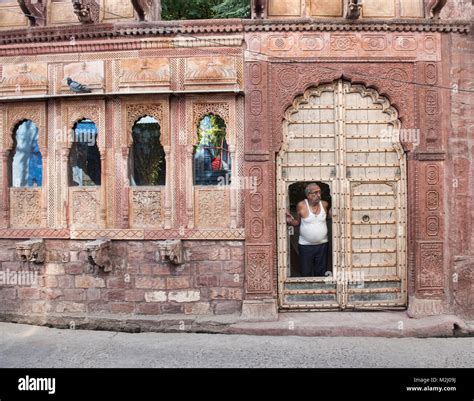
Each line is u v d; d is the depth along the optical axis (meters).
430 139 5.98
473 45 6.05
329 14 6.18
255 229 5.94
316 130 6.16
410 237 6.03
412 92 6.04
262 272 5.91
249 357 5.03
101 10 6.41
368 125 6.17
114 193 6.16
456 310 5.93
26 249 5.88
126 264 6.09
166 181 6.08
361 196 6.17
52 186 6.25
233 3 10.12
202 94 6.02
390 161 6.17
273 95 6.01
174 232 6.04
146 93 5.95
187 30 5.97
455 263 5.95
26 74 6.20
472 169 6.02
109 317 5.97
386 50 6.03
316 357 5.02
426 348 5.27
